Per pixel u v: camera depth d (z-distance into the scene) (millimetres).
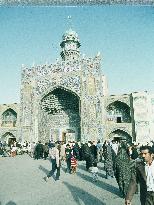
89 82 35094
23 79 37375
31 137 35094
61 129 38125
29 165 19141
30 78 37188
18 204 7934
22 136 35438
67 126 38031
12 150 27953
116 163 9266
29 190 10195
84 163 20562
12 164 19859
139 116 34375
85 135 33375
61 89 36344
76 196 8992
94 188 10367
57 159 12445
